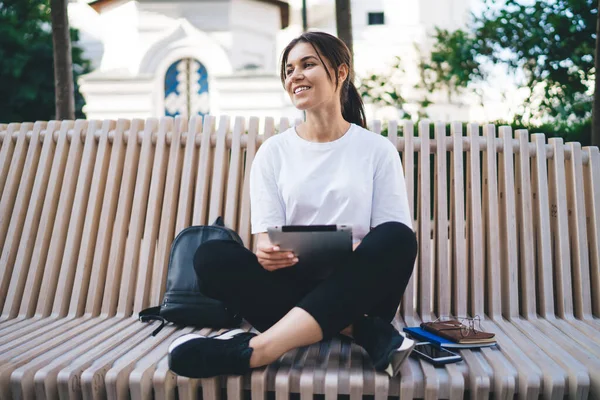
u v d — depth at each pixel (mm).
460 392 1707
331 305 1709
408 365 1832
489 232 2490
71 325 2299
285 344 1704
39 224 2613
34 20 11453
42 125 2783
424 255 2463
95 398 1745
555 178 2525
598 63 2947
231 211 2545
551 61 4641
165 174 2664
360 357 1884
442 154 2537
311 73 2004
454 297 2494
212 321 2191
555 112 4746
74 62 13336
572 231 2533
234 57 10742
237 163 2596
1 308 2525
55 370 1778
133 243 2527
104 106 10562
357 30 13641
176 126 2645
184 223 2533
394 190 2055
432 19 14117
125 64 10766
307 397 1726
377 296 1785
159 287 2455
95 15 14078
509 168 2510
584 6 4199
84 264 2514
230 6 10695
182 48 10617
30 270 2527
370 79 5500
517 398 1854
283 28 12250
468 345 1938
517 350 1938
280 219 2100
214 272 1823
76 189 2629
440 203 2510
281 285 1843
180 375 1735
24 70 11273
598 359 1832
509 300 2418
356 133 2104
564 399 1818
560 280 2459
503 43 5027
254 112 10250
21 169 2746
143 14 10695
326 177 2053
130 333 2158
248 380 1761
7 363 1812
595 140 2957
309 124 2098
